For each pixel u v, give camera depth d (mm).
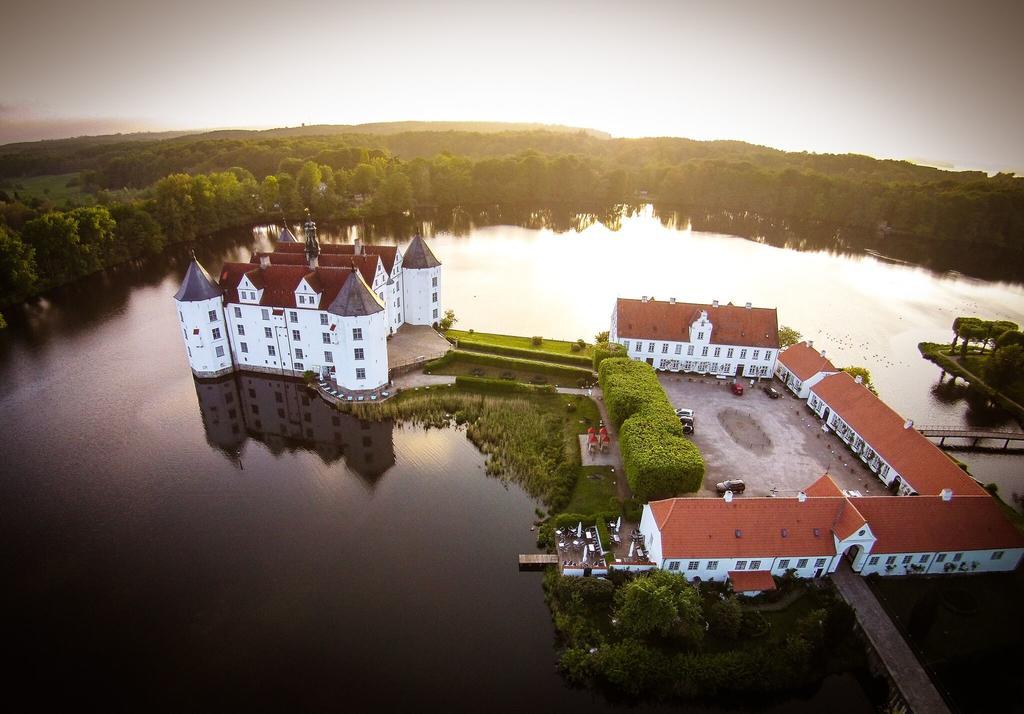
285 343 101875
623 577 63719
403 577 64625
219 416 94312
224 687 52688
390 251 116312
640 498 73188
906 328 141625
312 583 63531
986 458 93125
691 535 62312
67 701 51250
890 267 192750
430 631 58562
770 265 188000
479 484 79625
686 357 106875
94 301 147625
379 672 54438
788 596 61812
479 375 104875
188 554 66938
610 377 91188
